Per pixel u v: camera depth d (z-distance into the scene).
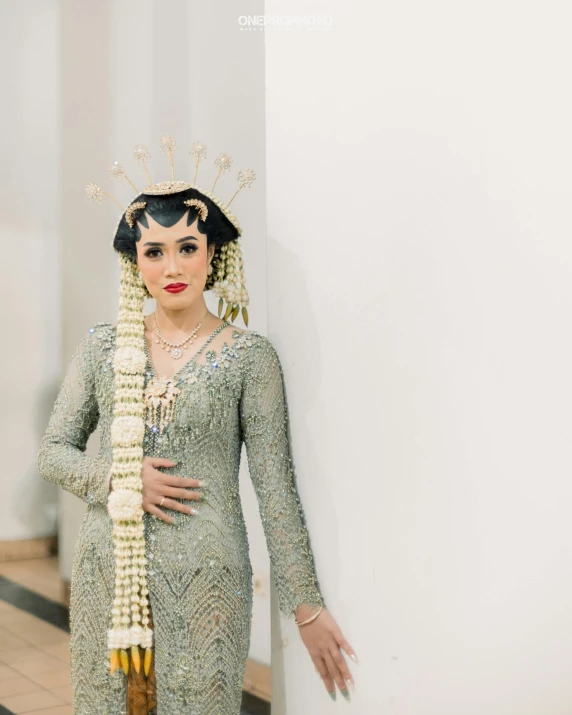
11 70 4.01
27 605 3.90
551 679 1.25
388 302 1.49
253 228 3.03
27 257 4.12
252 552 3.07
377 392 1.52
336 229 1.60
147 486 1.60
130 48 3.50
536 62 1.24
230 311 1.82
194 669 1.60
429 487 1.43
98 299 3.86
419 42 1.42
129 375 1.66
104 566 1.65
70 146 3.89
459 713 1.39
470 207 1.34
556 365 1.22
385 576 1.51
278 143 1.74
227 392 1.65
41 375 4.19
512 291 1.28
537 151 1.24
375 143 1.51
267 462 1.65
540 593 1.26
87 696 1.67
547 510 1.24
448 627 1.40
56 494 4.25
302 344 1.69
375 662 1.54
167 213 1.61
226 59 3.08
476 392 1.34
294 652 1.73
